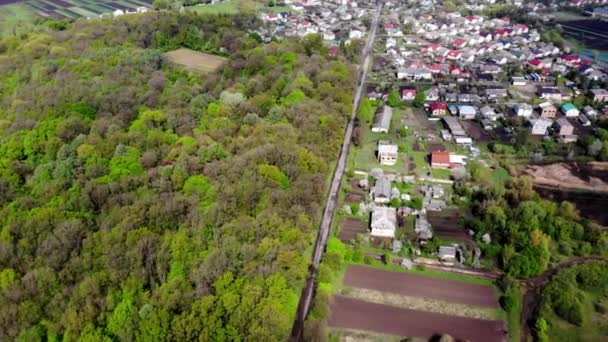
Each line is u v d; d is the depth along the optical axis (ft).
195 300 295.28
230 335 273.54
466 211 439.22
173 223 365.81
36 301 301.22
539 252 363.35
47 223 349.61
